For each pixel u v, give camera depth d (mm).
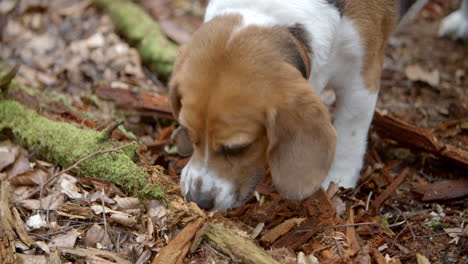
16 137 1107
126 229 973
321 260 932
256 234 970
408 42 1554
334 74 1046
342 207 1020
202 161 910
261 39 904
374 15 1030
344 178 1100
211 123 880
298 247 952
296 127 884
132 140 1127
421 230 1007
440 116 1275
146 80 1383
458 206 1061
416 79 1373
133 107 1244
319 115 887
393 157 1178
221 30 913
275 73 884
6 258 898
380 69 1084
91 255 922
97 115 1219
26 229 961
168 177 1046
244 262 900
